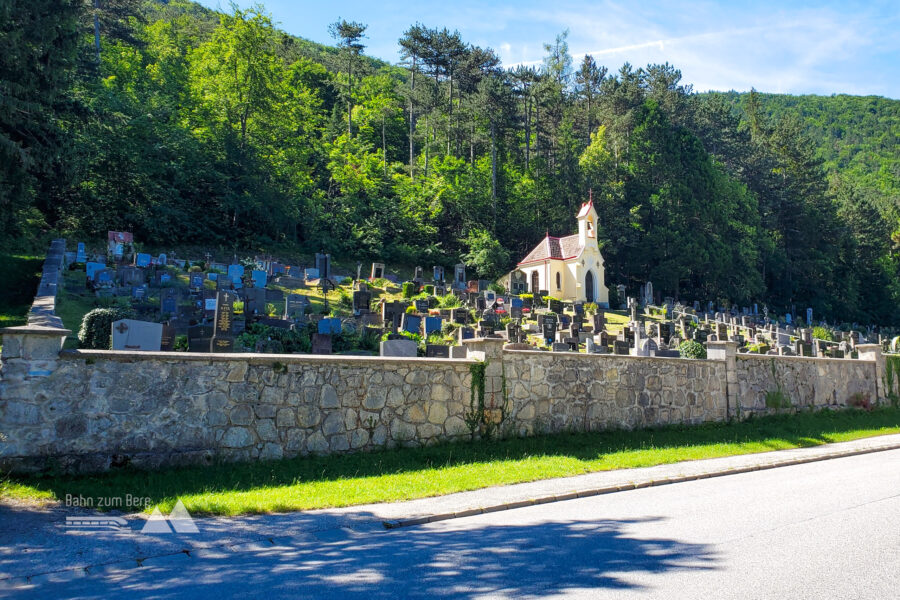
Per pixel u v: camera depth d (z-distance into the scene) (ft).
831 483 37.52
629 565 20.27
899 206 388.16
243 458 33.73
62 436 29.40
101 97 144.15
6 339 28.91
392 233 208.23
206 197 173.17
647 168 240.73
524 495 31.58
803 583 18.51
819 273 270.05
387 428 38.96
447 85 260.01
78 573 19.12
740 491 34.58
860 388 78.89
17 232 101.14
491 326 98.27
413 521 26.25
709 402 59.82
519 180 237.66
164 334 63.00
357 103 272.31
